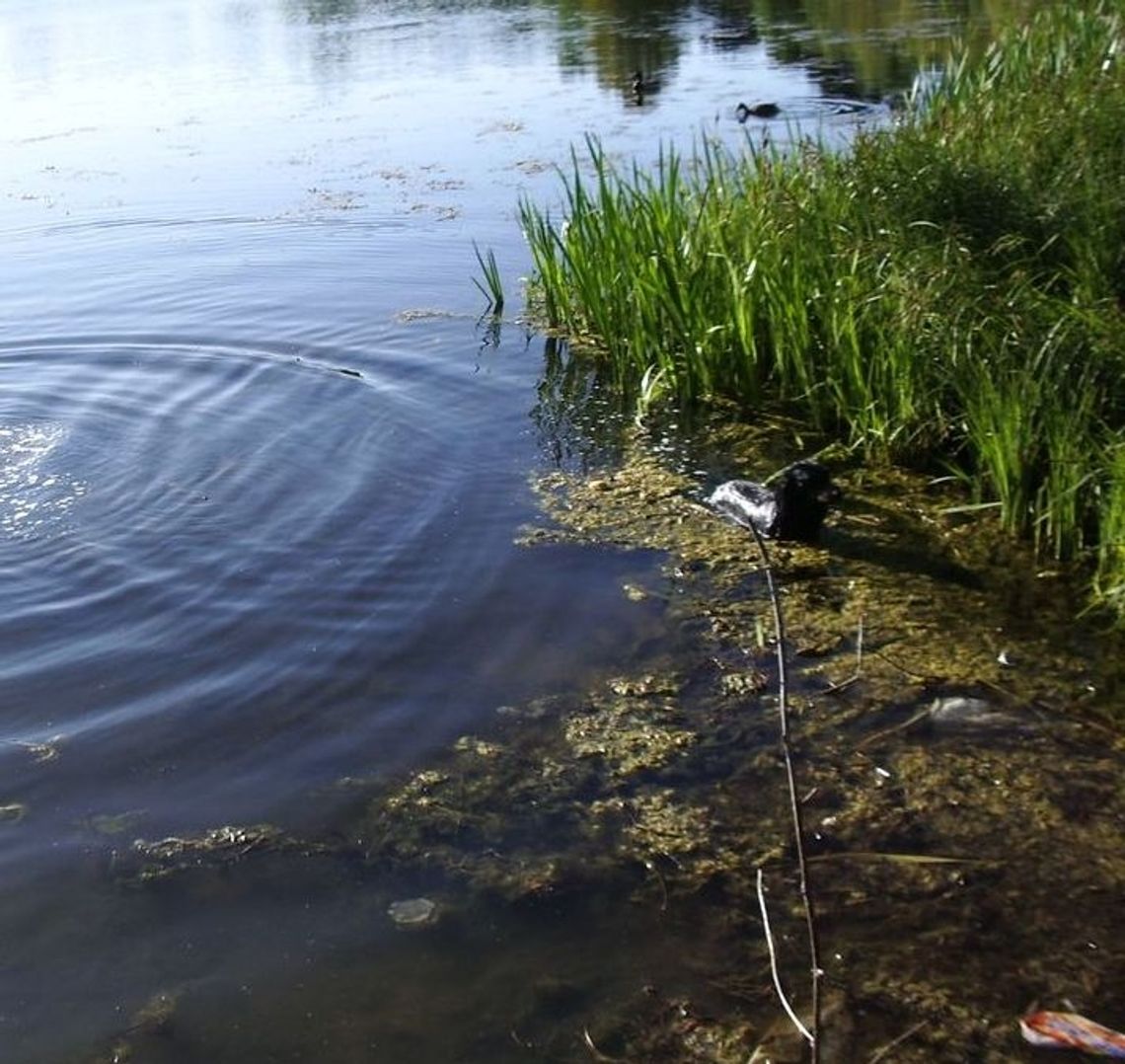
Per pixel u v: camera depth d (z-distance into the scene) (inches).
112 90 708.7
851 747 153.4
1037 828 138.1
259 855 135.2
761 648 174.9
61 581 192.7
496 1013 114.8
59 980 119.0
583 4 936.9
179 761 150.3
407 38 840.3
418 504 217.5
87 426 256.5
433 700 162.1
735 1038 111.9
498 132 517.0
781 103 519.2
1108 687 163.6
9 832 138.6
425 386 274.7
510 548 202.2
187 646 173.9
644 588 190.7
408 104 598.2
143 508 217.0
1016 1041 111.3
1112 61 317.1
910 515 215.3
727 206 290.4
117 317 323.9
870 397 238.2
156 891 130.0
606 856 135.5
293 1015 114.8
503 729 156.8
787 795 145.1
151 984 118.4
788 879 131.6
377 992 117.3
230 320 318.7
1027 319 217.8
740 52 662.5
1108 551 187.0
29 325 320.2
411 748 152.8
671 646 175.5
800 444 245.6
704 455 241.9
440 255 366.0
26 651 173.5
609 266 290.0
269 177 467.2
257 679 166.1
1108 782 145.4
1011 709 159.9
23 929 125.1
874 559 200.7
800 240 263.7
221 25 1003.3
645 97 563.2
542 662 170.7
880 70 569.9
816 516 206.7
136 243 391.2
